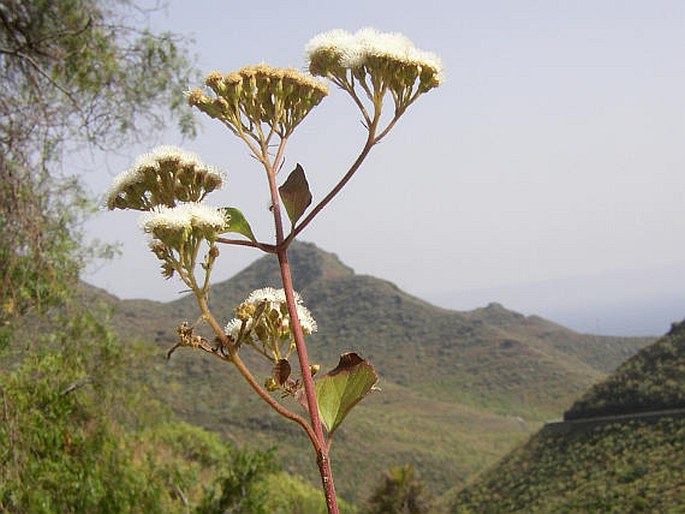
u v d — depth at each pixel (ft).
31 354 32.27
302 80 8.03
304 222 7.48
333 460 255.91
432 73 8.04
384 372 510.58
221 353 6.77
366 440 287.48
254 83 7.97
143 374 40.11
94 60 38.17
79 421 35.50
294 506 67.46
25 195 32.09
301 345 7.04
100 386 35.94
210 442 73.15
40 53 35.91
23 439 29.55
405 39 8.32
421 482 93.30
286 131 8.07
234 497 39.19
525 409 443.32
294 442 194.39
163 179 8.13
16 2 35.60
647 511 152.97
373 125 8.00
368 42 8.02
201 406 208.95
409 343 552.41
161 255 6.97
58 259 33.63
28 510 28.04
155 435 47.37
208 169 8.25
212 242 7.04
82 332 35.37
